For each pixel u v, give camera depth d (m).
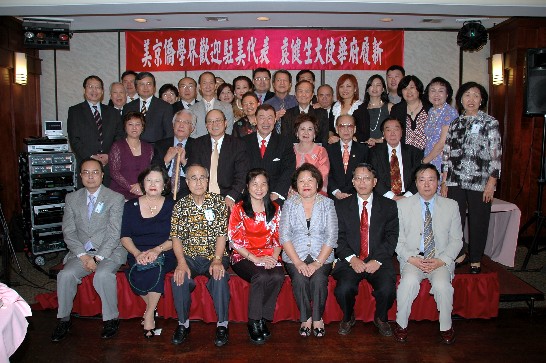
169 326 3.41
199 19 5.89
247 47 6.34
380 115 4.47
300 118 3.90
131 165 3.92
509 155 5.81
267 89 4.96
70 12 4.27
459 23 6.12
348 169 3.91
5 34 5.37
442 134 3.93
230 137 3.91
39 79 6.38
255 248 3.34
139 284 3.21
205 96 4.50
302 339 3.22
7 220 5.51
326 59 6.36
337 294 3.22
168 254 3.38
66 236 3.43
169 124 4.48
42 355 2.98
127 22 6.02
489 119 3.64
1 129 5.41
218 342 3.12
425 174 3.29
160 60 6.39
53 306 3.63
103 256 3.35
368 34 6.34
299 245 3.31
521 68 5.64
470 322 3.47
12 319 2.00
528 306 3.62
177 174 3.76
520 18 5.47
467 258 4.01
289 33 6.31
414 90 4.19
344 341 3.19
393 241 3.33
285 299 3.47
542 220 4.69
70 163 4.95
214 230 3.32
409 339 3.21
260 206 3.34
